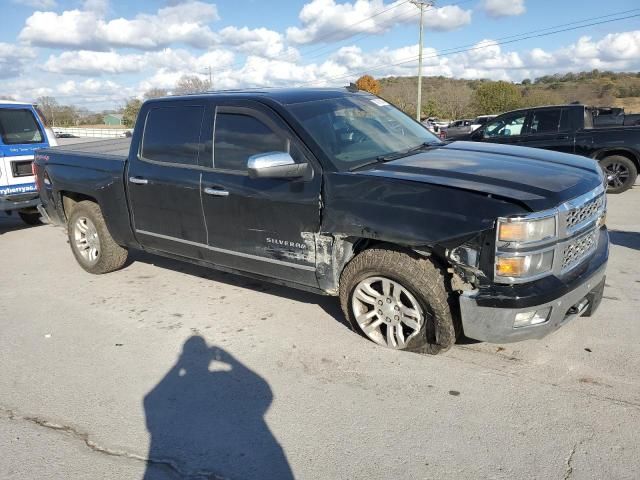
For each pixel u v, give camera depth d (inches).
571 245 133.2
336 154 155.3
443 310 138.1
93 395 140.6
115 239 223.1
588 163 159.2
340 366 148.2
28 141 332.5
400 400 130.8
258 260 171.9
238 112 173.0
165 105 194.7
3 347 170.6
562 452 109.8
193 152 183.5
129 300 206.7
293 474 108.0
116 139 274.7
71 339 174.6
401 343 151.1
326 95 184.2
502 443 113.5
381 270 144.5
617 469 104.4
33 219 358.3
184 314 190.2
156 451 117.3
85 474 111.1
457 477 104.6
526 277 125.0
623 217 315.3
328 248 153.8
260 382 142.6
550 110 411.5
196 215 184.1
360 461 110.6
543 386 133.6
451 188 131.6
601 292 154.9
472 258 128.6
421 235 133.0
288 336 168.1
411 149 174.9
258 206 165.0
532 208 122.6
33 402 138.4
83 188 224.1
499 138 433.4
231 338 169.2
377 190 141.4
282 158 149.3
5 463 115.3
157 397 138.2
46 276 242.7
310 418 125.9
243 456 114.2
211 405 133.3
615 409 123.0
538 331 130.3
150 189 196.5
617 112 530.0
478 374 140.4
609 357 145.9
